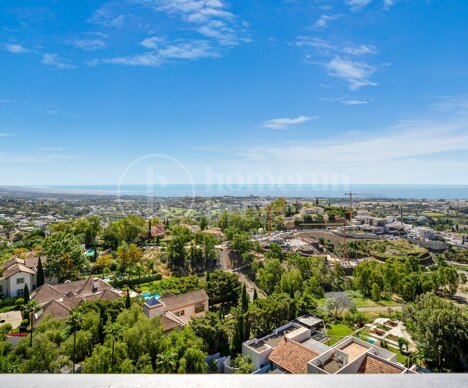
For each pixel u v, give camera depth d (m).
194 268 78.94
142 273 71.62
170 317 41.62
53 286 51.72
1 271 60.41
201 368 28.80
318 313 50.50
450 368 36.62
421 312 40.59
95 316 34.44
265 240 104.12
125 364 27.05
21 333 39.88
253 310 42.12
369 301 63.84
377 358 29.86
